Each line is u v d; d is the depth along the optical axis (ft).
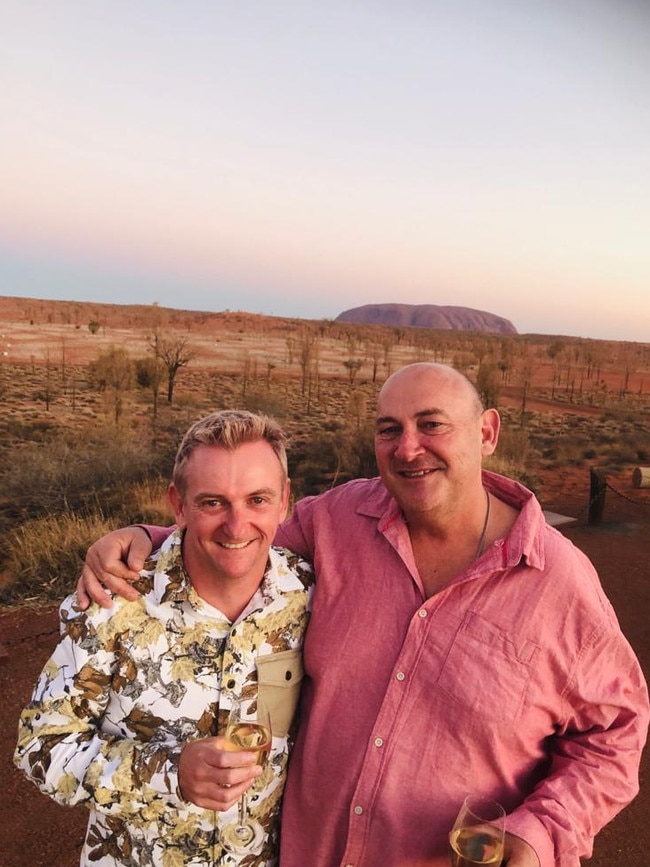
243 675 5.23
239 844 5.13
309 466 46.68
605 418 94.68
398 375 5.74
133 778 4.71
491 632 5.17
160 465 39.47
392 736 5.20
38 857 10.47
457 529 5.64
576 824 4.93
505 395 117.29
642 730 5.39
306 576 5.89
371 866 5.24
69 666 5.09
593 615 5.20
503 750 5.14
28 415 65.10
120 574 5.22
